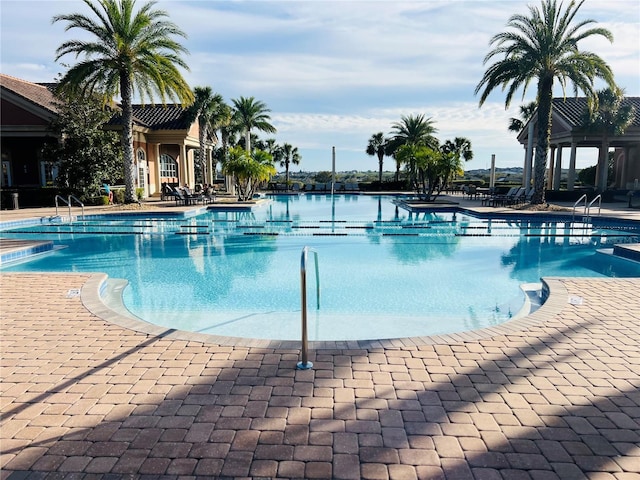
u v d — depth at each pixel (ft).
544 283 20.22
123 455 7.77
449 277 26.23
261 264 29.78
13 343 12.94
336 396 9.81
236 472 7.33
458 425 8.69
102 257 32.07
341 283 24.86
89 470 7.38
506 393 9.95
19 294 18.15
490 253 33.65
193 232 42.83
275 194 102.58
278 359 11.74
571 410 9.25
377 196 100.12
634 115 75.25
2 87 65.10
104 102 62.80
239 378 10.68
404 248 35.53
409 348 12.45
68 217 49.62
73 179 62.95
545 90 56.03
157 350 12.37
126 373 10.95
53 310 16.03
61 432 8.46
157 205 64.18
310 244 37.22
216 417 8.97
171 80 58.54
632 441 8.19
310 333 16.99
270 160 75.00
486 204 65.36
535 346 12.64
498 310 20.10
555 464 7.54
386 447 8.00
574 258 31.73
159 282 25.21
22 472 7.33
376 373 10.93
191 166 99.25
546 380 10.59
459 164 69.46
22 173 74.13
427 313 19.62
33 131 66.33
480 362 11.57
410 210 62.80
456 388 10.18
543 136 57.31
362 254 33.17
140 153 81.05
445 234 40.96
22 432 8.46
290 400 9.64
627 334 13.56
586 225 46.44
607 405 9.45
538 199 58.65
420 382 10.47
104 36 54.85
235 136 124.67
